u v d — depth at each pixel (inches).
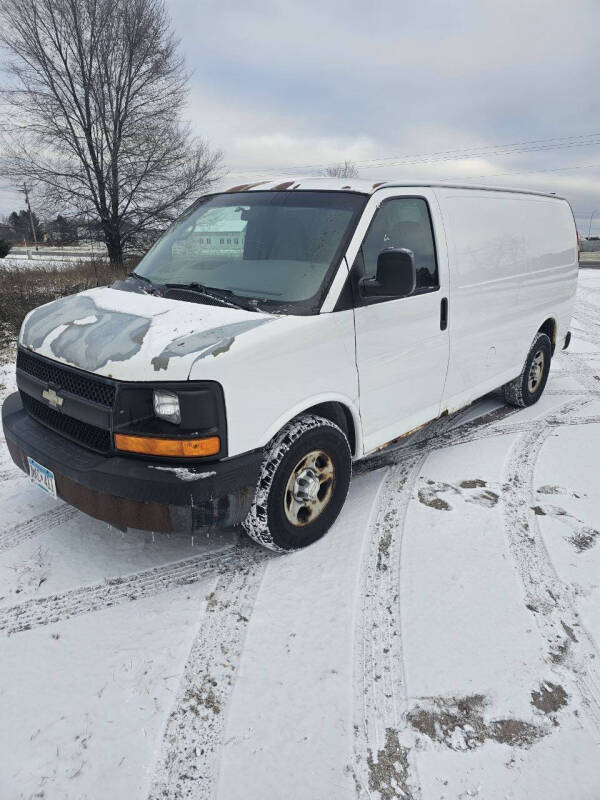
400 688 88.1
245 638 97.7
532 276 193.2
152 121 909.8
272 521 111.3
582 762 77.0
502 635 98.7
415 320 138.3
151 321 107.2
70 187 903.1
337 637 98.0
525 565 117.6
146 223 937.5
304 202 130.7
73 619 101.9
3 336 335.0
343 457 124.0
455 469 161.3
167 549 122.8
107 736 80.1
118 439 98.3
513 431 191.8
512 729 81.7
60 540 125.6
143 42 864.9
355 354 122.1
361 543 124.5
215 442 97.6
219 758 77.2
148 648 95.4
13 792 72.5
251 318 107.3
